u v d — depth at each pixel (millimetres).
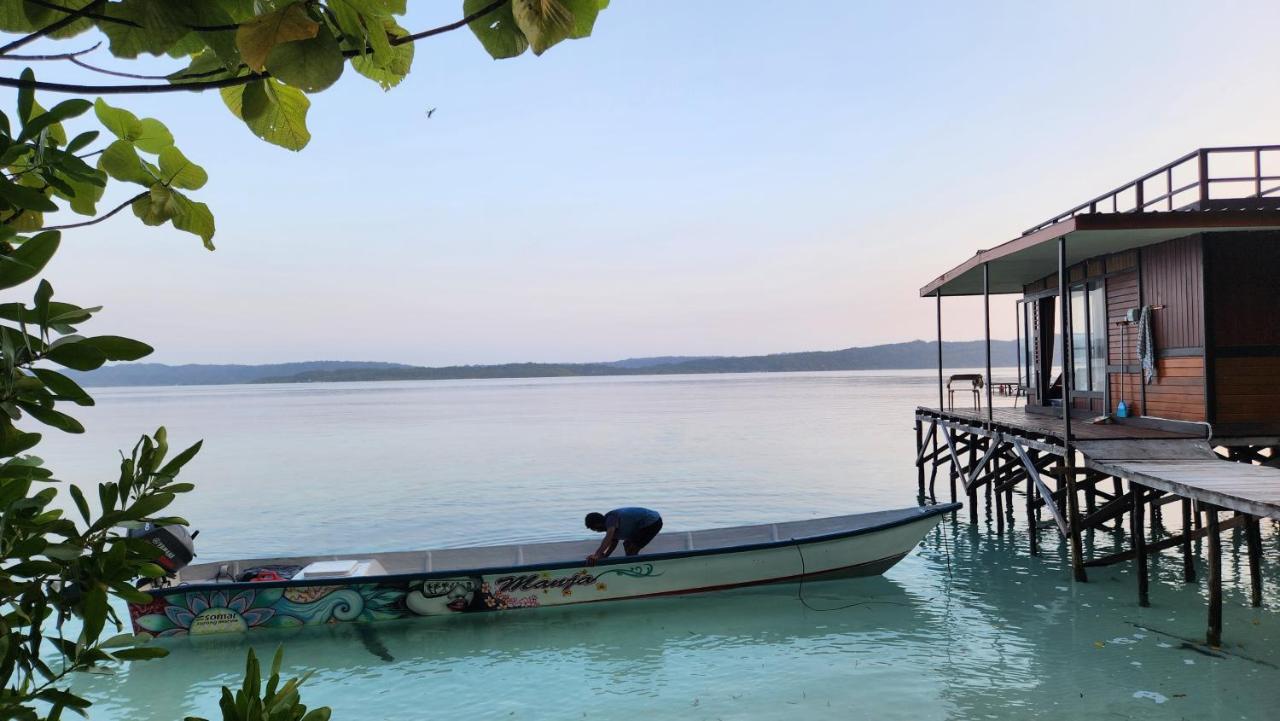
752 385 164000
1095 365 15164
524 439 39969
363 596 9898
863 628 9695
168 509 19766
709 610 10508
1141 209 13398
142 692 8102
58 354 1170
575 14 1331
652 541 12180
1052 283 16938
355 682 8297
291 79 1232
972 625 9680
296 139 1492
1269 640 8703
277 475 26438
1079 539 11391
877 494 21219
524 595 10312
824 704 7449
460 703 7770
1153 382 13109
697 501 20266
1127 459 10836
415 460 30750
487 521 17922
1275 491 8148
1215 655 8297
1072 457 11445
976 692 7570
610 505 19781
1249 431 11484
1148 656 8336
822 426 45656
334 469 28000
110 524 1354
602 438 39875
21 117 1227
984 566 12750
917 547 14297
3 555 1255
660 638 9508
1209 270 11719
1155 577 11688
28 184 1495
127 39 1274
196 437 44750
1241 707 6977
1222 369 11633
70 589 1331
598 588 10422
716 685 8055
